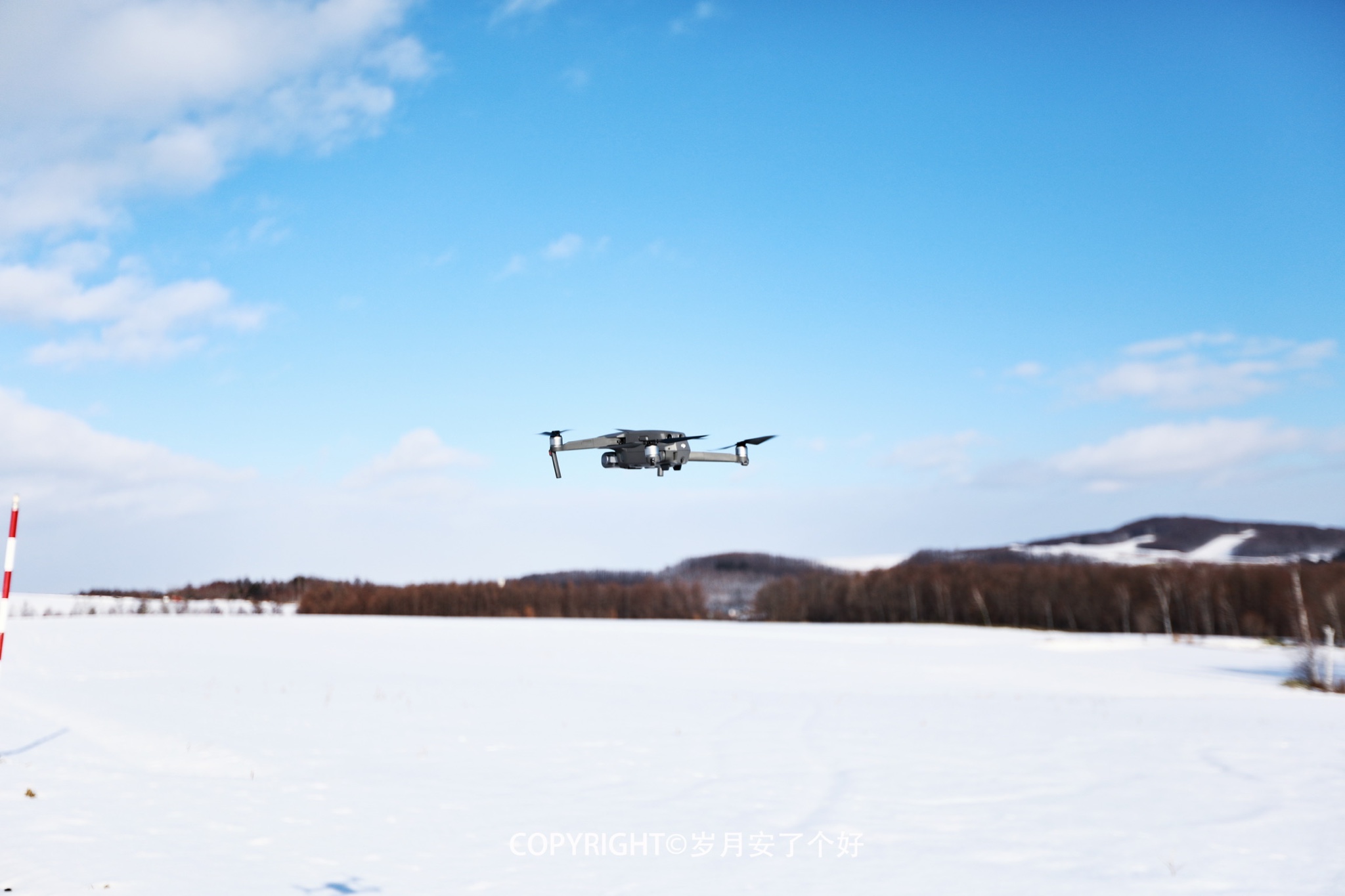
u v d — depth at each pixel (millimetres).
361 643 71812
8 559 16609
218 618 113812
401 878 11047
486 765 19953
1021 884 11125
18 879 10242
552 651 67375
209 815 14156
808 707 32625
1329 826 14375
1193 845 13109
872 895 10617
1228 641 96062
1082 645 90062
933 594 153125
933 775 19031
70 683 34062
